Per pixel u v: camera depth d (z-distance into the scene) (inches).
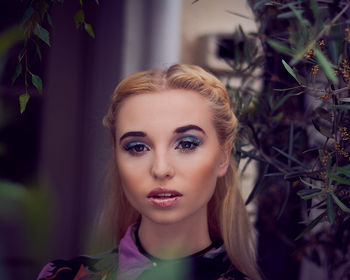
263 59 53.2
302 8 34.5
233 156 43.4
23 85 86.0
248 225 41.8
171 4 81.4
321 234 54.2
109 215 44.8
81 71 92.0
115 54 83.1
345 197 36.8
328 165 33.0
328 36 29.3
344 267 53.3
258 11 52.9
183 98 34.8
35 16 33.8
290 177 39.9
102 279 37.6
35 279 42.1
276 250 65.9
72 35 91.4
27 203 5.5
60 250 90.7
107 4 84.7
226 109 37.6
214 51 80.2
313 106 54.9
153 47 81.8
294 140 52.4
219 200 40.7
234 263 39.0
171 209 33.5
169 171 33.1
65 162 93.8
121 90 36.5
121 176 35.6
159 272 11.3
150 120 34.0
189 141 34.2
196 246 36.1
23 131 90.1
